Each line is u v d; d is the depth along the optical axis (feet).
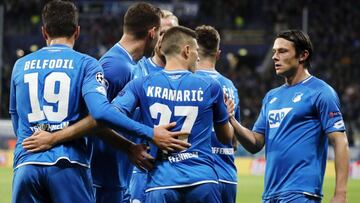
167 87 44.06
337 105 47.80
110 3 320.09
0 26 234.17
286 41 49.44
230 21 315.99
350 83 266.98
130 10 52.49
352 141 212.64
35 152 43.52
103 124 42.73
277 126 49.26
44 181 43.62
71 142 44.21
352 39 294.66
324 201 121.80
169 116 43.68
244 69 291.38
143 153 44.50
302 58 49.49
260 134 51.72
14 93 45.55
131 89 44.52
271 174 49.34
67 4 45.73
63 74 43.93
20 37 307.17
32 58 44.91
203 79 44.62
